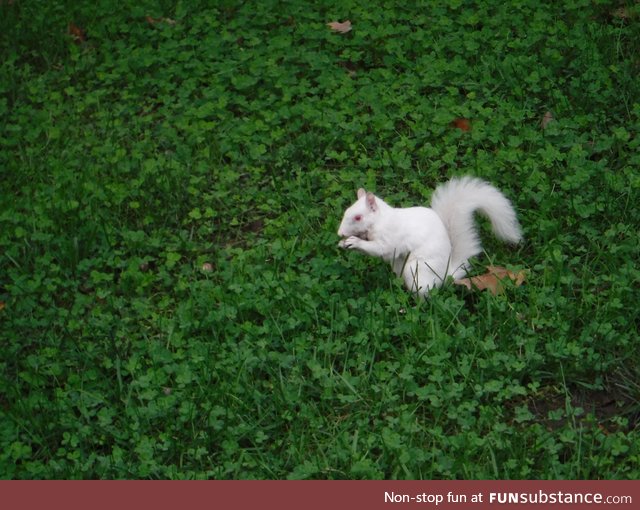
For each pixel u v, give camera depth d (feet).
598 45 13.70
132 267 12.06
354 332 11.53
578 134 12.98
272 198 12.66
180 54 14.01
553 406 11.14
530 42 13.78
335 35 14.08
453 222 11.85
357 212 11.67
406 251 11.66
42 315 11.80
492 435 10.82
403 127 13.24
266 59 13.92
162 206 12.60
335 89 13.58
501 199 11.87
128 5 14.67
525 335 11.42
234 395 11.15
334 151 12.94
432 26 14.11
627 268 11.76
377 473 10.68
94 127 13.48
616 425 11.01
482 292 11.70
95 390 11.30
